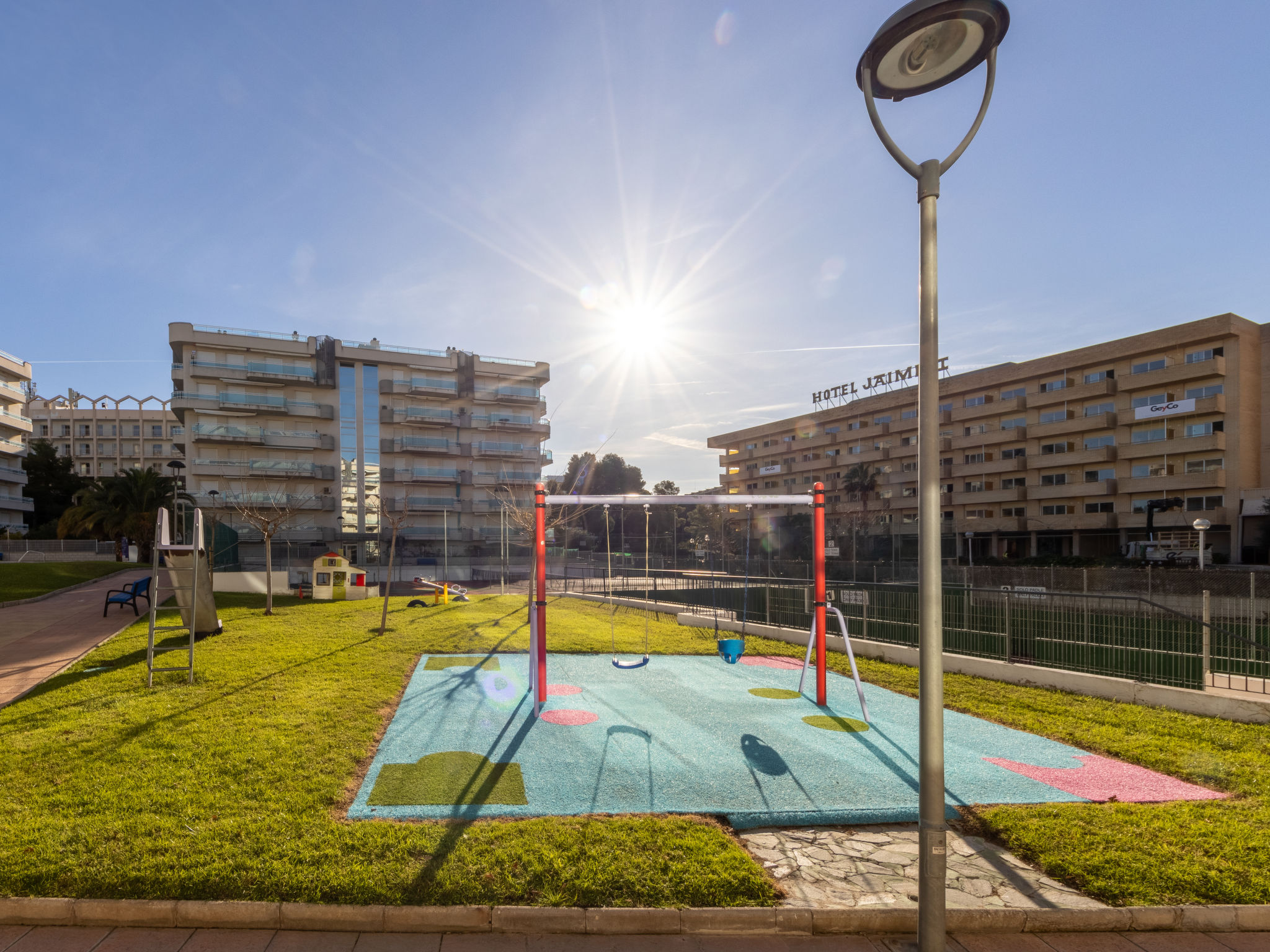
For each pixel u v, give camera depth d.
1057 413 51.69
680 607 20.12
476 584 38.81
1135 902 4.21
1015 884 4.46
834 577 31.70
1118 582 22.88
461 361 59.88
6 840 4.55
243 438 52.00
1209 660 9.34
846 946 3.89
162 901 3.95
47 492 63.25
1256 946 3.96
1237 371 43.09
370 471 56.28
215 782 5.63
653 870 4.34
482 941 3.83
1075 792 5.98
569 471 74.31
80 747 6.47
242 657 11.20
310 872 4.21
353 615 18.16
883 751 7.05
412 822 4.96
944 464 58.06
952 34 3.80
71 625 15.14
